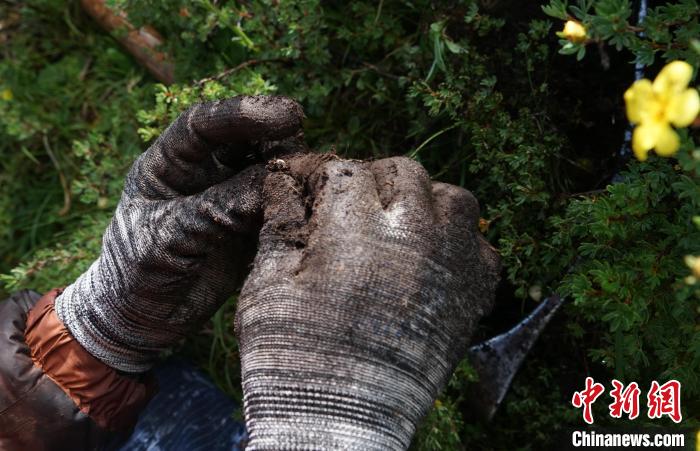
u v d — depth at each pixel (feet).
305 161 1.45
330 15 2.01
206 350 2.25
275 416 1.30
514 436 1.96
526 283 1.75
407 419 1.32
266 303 1.34
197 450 1.97
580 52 1.38
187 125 1.53
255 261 1.41
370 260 1.32
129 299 1.59
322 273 1.32
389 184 1.41
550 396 1.90
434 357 1.34
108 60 2.60
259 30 1.95
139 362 1.69
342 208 1.36
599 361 1.87
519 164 1.73
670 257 1.50
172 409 2.04
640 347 1.55
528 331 1.85
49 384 1.65
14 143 2.69
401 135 2.06
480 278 1.42
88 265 2.06
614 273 1.49
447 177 1.96
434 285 1.34
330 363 1.30
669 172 1.51
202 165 1.59
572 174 1.85
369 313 1.30
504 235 1.78
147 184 1.60
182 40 2.19
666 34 1.39
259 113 1.46
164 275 1.56
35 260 2.09
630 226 1.52
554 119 1.84
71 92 2.62
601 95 1.81
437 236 1.38
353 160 1.46
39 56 2.68
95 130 2.31
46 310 1.69
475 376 1.85
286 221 1.40
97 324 1.63
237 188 1.49
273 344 1.32
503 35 1.83
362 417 1.29
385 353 1.30
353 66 2.05
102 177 2.18
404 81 1.87
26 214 2.63
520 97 1.84
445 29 1.82
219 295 1.64
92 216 2.43
